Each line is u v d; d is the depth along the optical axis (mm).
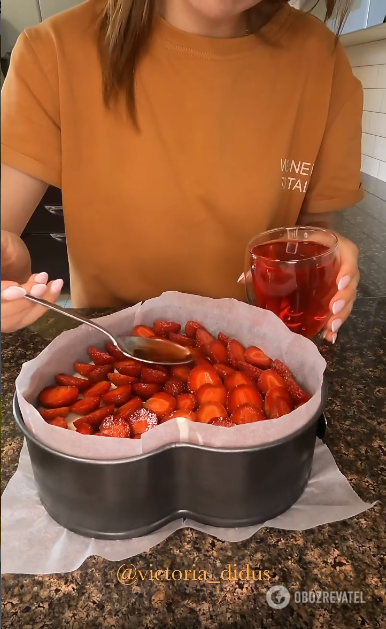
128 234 859
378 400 661
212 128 810
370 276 1271
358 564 451
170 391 608
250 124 830
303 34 854
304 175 913
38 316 627
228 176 835
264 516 487
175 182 827
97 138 800
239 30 817
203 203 845
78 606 419
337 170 934
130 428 531
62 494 463
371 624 403
